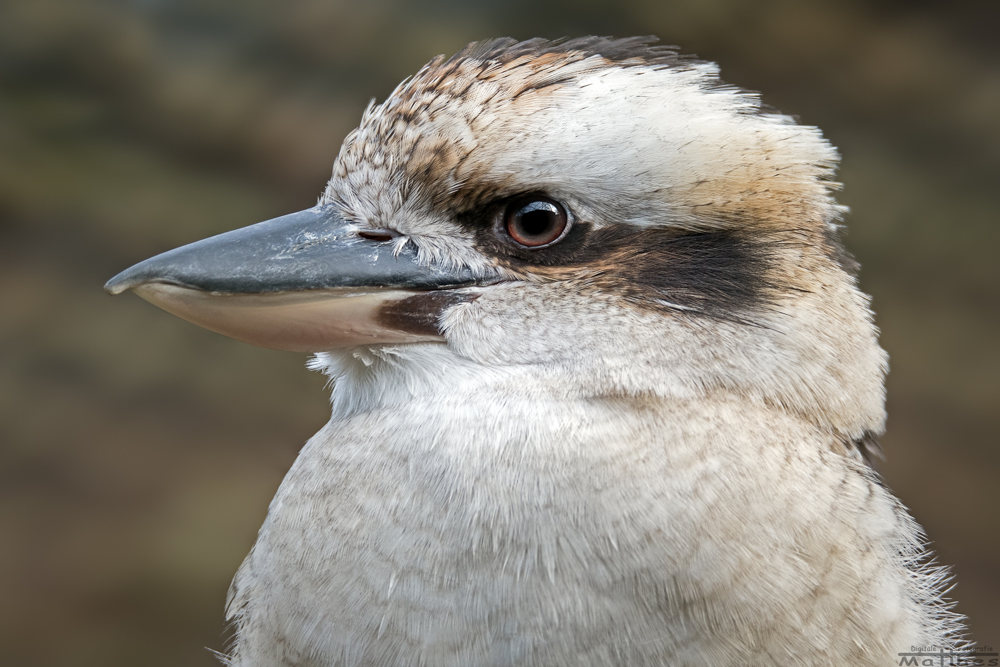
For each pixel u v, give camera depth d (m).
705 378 1.95
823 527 1.93
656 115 1.95
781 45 3.34
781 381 1.95
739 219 1.95
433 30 3.21
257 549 1.96
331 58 3.24
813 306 1.95
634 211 1.95
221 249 1.97
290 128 3.18
